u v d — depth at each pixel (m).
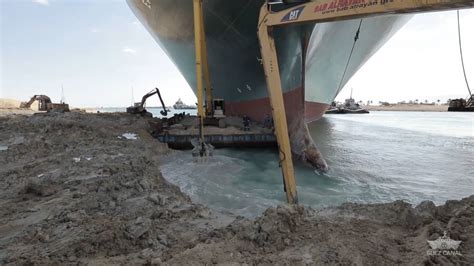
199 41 19.53
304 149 17.31
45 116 29.41
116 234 5.80
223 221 6.93
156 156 17.73
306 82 24.02
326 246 5.01
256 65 23.00
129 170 11.86
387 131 39.78
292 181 9.44
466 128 45.06
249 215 8.72
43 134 20.34
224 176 13.75
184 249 5.36
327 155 21.36
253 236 5.39
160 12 26.03
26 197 8.70
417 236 5.35
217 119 24.73
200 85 19.31
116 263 4.83
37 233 6.15
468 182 13.98
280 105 9.65
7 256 5.21
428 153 22.36
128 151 16.28
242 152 20.44
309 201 10.90
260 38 10.16
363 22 23.53
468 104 59.22
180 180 12.84
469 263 4.24
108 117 30.64
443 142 28.75
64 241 5.73
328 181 13.80
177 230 6.31
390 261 4.53
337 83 27.89
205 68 23.53
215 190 11.62
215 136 21.50
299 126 18.30
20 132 21.53
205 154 17.95
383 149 24.27
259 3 18.69
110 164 12.50
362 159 19.78
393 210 6.59
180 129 24.80
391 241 5.22
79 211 7.30
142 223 6.23
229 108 30.02
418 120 67.00
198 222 6.84
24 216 7.26
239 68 24.45
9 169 12.36
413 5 5.78
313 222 6.10
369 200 11.21
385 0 6.26
